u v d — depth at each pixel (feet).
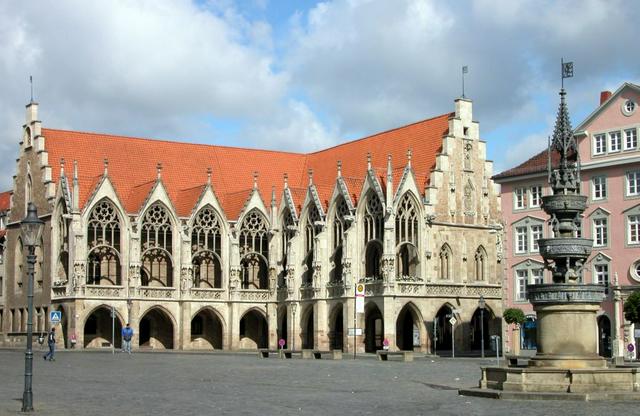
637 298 250.16
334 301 370.73
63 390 149.69
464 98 376.48
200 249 398.21
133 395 139.64
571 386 131.23
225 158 437.99
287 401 129.70
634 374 132.98
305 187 441.68
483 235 374.22
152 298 383.04
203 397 136.05
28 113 404.36
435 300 355.77
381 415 110.42
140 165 412.98
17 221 412.16
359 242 364.58
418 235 357.61
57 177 391.04
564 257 144.25
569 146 151.94
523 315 303.48
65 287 372.17
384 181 365.20
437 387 157.58
